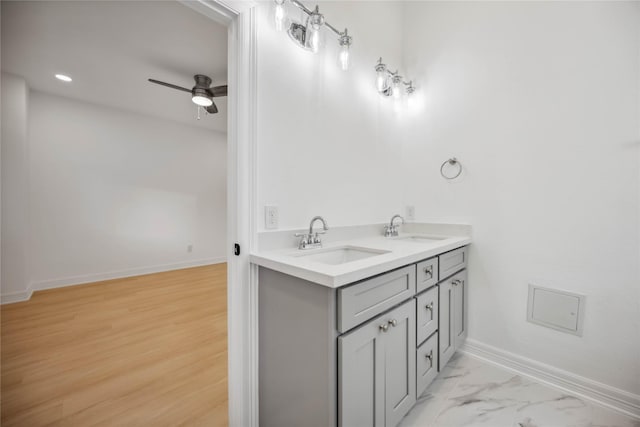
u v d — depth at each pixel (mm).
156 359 1734
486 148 1688
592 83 1330
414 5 2035
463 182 1791
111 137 3547
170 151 4098
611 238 1292
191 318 2381
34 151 3020
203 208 4492
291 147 1308
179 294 3035
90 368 1631
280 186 1259
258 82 1159
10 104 2641
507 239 1609
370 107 1802
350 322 847
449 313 1525
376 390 965
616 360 1283
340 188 1587
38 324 2240
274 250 1218
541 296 1492
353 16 1664
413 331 1177
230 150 1129
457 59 1812
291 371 973
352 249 1419
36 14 1772
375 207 1845
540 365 1493
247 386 1118
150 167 3904
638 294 1230
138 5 1714
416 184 2029
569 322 1404
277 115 1242
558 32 1427
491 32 1663
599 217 1320
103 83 2824
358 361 884
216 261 4660
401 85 2016
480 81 1710
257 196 1156
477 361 1703
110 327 2193
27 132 2902
